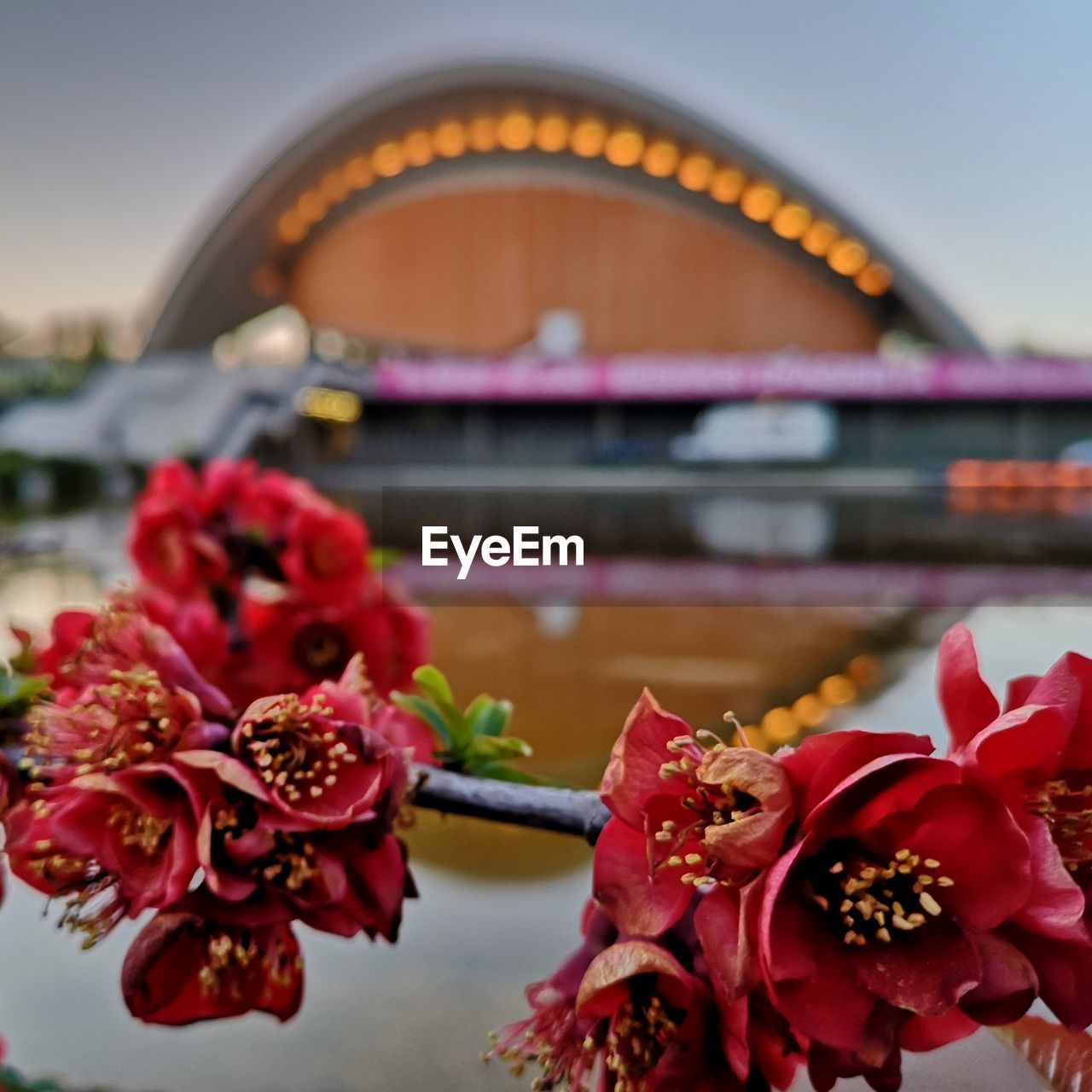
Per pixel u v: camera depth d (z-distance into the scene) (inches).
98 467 675.4
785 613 233.3
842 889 17.7
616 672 173.2
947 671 20.3
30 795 23.6
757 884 16.7
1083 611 221.0
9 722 28.0
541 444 1115.3
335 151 1386.6
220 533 44.0
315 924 19.8
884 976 17.0
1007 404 1045.2
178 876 18.5
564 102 1375.5
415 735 27.0
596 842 20.8
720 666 178.2
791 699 150.3
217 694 21.7
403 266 1535.4
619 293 1517.0
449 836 70.1
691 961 18.8
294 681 38.8
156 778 19.9
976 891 17.2
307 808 19.7
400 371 1103.6
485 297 1541.6
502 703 27.8
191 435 979.3
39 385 1095.0
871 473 966.4
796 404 1060.5
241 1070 36.3
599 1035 19.6
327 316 1561.3
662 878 18.7
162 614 36.8
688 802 18.5
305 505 42.8
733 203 1427.2
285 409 1043.9
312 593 41.2
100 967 47.2
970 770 18.0
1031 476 912.9
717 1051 18.0
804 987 16.9
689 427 1106.7
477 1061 36.5
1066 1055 24.9
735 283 1488.7
